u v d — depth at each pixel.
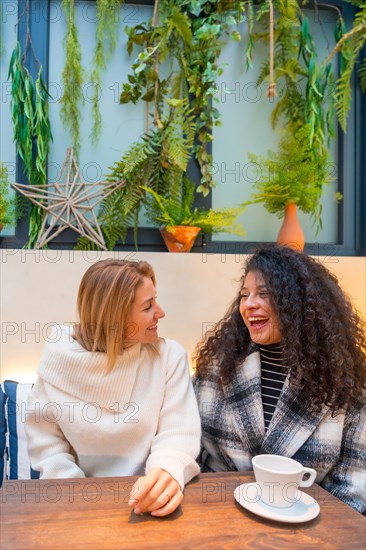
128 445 0.89
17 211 1.42
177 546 0.55
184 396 0.93
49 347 0.95
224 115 1.60
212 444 1.00
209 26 1.39
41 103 1.41
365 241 1.65
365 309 1.46
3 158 1.48
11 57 1.42
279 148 1.54
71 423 0.88
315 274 0.97
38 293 1.29
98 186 1.51
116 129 1.53
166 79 1.48
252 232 1.61
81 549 0.54
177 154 1.35
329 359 0.90
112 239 1.45
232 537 0.58
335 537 0.58
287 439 0.89
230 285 1.38
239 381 0.98
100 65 1.46
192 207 1.54
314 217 1.65
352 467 0.88
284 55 1.54
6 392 1.16
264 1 1.49
